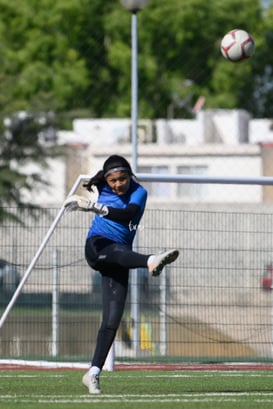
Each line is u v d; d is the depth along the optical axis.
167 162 138.62
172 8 159.38
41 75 154.12
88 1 162.38
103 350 30.73
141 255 29.39
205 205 129.12
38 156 104.06
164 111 162.50
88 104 160.62
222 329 55.00
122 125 151.62
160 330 50.69
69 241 51.81
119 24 160.88
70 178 131.12
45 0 161.88
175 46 161.75
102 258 29.94
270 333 52.44
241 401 29.66
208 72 167.12
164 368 44.97
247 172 139.12
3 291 52.28
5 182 99.50
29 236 55.47
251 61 168.00
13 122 104.00
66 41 161.25
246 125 158.50
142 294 53.31
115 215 29.88
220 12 161.88
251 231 49.53
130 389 32.97
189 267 49.03
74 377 37.94
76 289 52.09
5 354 52.44
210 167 138.75
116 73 163.75
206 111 158.00
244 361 49.41
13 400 29.00
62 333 53.31
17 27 163.38
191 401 29.39
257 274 50.56
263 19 167.62
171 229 49.03
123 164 30.09
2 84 106.81
